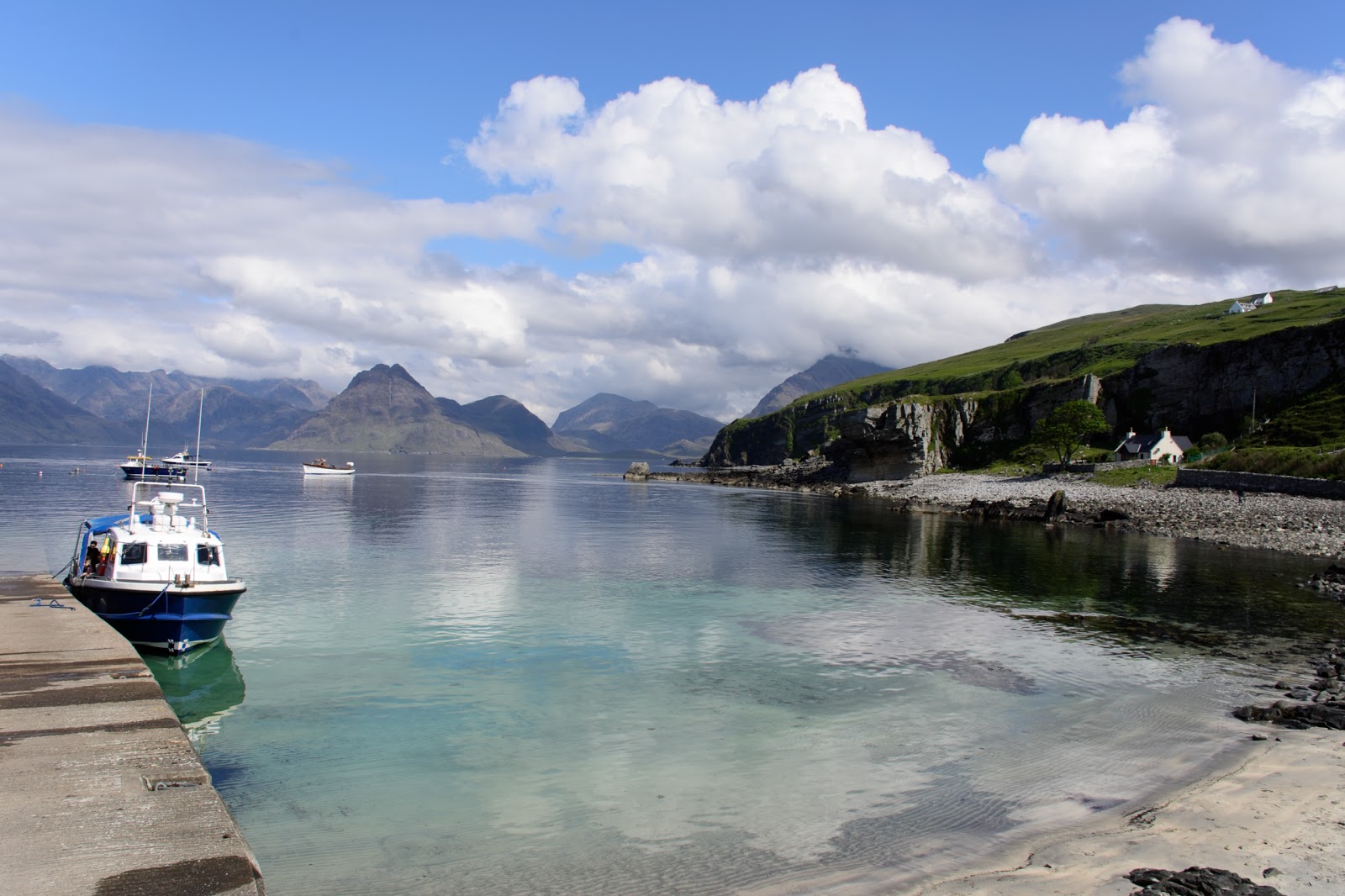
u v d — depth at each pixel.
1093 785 17.81
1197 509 82.75
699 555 58.59
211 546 32.47
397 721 22.25
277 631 32.62
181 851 11.67
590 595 41.56
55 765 14.69
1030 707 23.89
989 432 168.00
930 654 30.22
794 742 20.86
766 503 119.81
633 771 18.89
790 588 44.69
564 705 23.80
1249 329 189.88
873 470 165.75
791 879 13.65
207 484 148.50
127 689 19.56
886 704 24.14
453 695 24.66
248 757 19.48
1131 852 14.13
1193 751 19.88
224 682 25.86
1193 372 140.75
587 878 13.78
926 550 62.75
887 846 14.87
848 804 16.98
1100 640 32.59
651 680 26.53
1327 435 102.19
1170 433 140.25
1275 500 80.94
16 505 88.00
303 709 23.19
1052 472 129.50
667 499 129.50
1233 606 39.78
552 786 17.94
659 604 39.34
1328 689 25.22
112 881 10.72
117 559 30.39
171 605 28.66
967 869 13.79
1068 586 45.66
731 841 15.19
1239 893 12.23
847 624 35.44
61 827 12.22
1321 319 176.38
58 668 21.28
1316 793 16.64
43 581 35.84
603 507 109.69
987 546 65.19
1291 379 127.00
